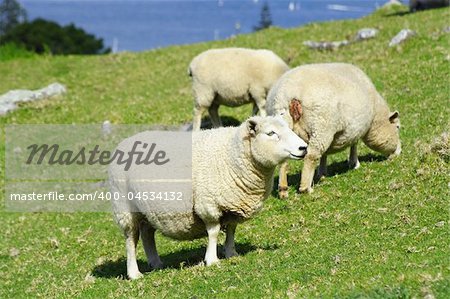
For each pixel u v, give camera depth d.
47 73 35.25
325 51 29.70
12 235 18.36
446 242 11.32
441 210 13.12
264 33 35.72
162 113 25.67
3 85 33.75
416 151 17.14
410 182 15.13
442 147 16.08
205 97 21.44
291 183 17.23
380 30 31.09
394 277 10.02
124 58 35.72
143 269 13.67
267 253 12.59
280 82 15.88
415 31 28.12
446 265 10.20
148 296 11.29
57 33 87.06
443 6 37.31
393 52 26.80
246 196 12.03
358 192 15.47
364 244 12.16
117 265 14.62
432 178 14.89
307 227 14.16
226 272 11.69
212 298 10.62
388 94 22.36
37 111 28.44
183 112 25.33
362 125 16.20
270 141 11.69
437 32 27.72
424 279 9.74
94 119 26.34
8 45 42.28
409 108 20.72
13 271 15.70
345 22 35.75
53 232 18.03
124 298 11.52
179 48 35.78
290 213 15.29
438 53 25.19
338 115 15.56
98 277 13.88
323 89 15.42
